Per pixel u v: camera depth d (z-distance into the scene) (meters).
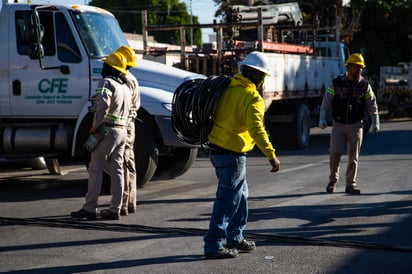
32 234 8.54
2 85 12.34
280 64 18.53
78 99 12.04
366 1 40.84
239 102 6.96
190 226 8.82
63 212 10.03
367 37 40.78
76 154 11.84
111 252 7.55
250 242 7.52
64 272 6.79
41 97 12.20
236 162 7.06
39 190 12.34
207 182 13.09
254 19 21.61
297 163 15.98
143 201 10.79
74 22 12.11
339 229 8.50
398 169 14.28
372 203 10.31
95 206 9.40
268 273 6.62
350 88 10.98
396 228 8.53
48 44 12.14
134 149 11.59
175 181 13.25
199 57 18.45
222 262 7.05
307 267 6.80
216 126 7.11
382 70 34.34
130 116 9.69
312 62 21.34
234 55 18.19
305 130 20.19
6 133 12.34
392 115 34.31
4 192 12.12
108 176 11.68
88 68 11.98
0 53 12.33
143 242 7.98
